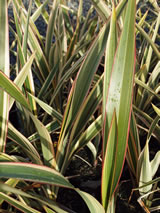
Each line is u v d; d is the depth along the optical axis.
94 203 0.29
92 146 0.49
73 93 0.36
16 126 0.65
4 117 0.36
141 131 0.60
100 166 0.54
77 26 0.66
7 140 0.58
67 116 0.37
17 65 0.53
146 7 1.15
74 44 0.65
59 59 0.55
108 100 0.27
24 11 0.61
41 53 0.57
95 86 0.38
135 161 0.44
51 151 0.36
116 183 0.30
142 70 0.56
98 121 0.42
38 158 0.37
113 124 0.26
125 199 0.48
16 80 0.38
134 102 0.60
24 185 0.39
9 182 0.34
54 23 0.61
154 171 0.41
